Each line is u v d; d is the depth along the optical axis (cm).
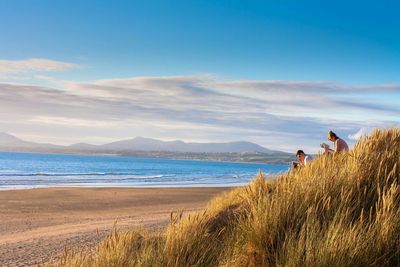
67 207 3194
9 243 1605
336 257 359
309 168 626
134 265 446
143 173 9975
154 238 537
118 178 7469
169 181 7281
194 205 3456
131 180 7088
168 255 443
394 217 409
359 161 572
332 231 394
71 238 1636
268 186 637
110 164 16225
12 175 7325
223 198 885
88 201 3619
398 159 554
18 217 2573
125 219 2297
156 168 14062
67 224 2225
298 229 430
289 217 443
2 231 2025
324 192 484
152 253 450
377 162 555
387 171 539
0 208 3003
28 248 1502
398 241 383
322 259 359
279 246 411
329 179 528
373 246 376
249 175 10506
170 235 481
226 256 433
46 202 3462
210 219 605
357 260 361
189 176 9394
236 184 6938
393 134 654
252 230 437
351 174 535
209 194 4569
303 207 452
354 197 493
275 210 444
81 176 7712
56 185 5506
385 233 386
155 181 7100
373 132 670
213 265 435
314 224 417
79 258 473
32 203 3366
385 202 424
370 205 479
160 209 3120
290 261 367
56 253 1393
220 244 491
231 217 589
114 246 487
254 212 462
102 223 2127
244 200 634
